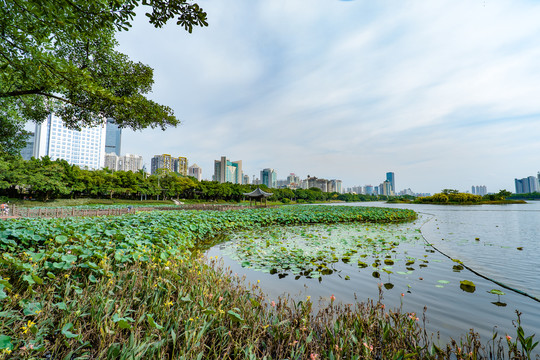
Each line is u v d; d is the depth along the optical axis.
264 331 2.67
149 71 7.98
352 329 2.74
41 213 18.16
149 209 24.83
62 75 4.33
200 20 3.69
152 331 2.52
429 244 9.20
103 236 6.43
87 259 4.09
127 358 2.05
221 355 2.41
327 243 9.33
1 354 1.88
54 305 2.59
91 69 7.00
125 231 7.09
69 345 2.22
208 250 8.14
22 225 6.77
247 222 16.25
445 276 5.41
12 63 4.20
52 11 3.51
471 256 7.35
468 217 25.20
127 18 3.77
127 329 2.64
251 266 6.03
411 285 4.82
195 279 3.85
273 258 6.83
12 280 3.27
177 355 2.24
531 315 3.62
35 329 2.15
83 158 135.38
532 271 5.81
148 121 6.84
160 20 3.74
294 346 2.61
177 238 7.37
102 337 2.38
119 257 4.14
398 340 2.60
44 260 3.78
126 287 3.35
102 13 3.66
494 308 3.84
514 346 2.41
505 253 7.79
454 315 3.60
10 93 5.47
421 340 2.90
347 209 29.48
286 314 3.24
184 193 69.81
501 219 22.64
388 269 5.80
